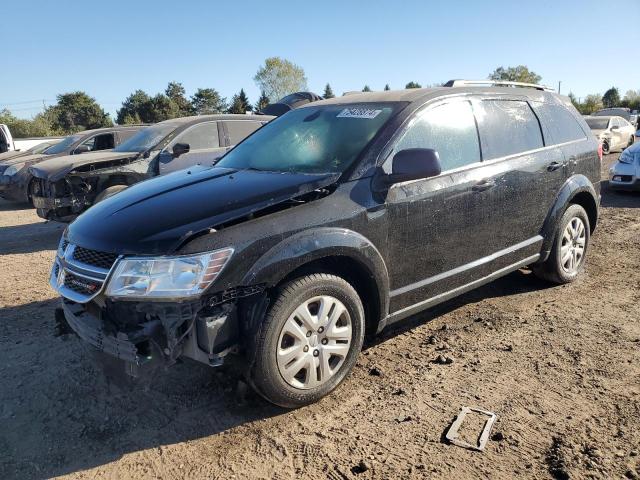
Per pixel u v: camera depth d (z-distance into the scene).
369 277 3.33
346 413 3.07
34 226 9.81
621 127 19.44
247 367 2.87
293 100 11.64
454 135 3.93
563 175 4.75
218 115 8.94
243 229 2.84
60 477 2.62
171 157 8.05
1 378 3.59
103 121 80.69
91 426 3.03
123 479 2.59
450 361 3.62
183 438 2.89
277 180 3.33
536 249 4.60
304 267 3.10
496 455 2.63
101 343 2.81
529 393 3.19
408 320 4.40
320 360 3.11
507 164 4.22
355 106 4.05
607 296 4.75
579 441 2.71
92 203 7.84
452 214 3.76
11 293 5.42
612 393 3.15
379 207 3.33
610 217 8.20
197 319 2.74
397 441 2.78
